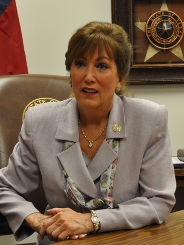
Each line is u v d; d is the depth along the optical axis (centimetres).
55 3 246
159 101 256
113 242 112
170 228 125
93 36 125
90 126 141
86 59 127
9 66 225
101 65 128
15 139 178
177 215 137
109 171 135
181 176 185
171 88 256
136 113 139
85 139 141
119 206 128
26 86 187
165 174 134
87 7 248
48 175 138
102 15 249
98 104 129
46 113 144
